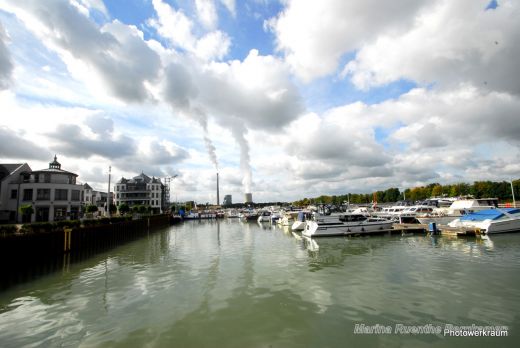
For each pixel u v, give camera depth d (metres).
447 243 25.25
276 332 9.49
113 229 31.89
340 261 19.59
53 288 15.04
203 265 19.83
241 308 11.57
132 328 10.02
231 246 29.06
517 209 30.08
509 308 10.69
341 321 10.12
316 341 8.85
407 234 32.09
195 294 13.44
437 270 16.09
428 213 43.38
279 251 24.83
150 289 14.38
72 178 50.12
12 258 18.59
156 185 98.06
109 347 8.77
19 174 47.31
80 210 48.88
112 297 13.32
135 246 31.70
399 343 8.59
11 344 9.10
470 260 18.22
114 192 96.25
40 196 44.84
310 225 34.44
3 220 43.34
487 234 28.36
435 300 11.65
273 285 14.52
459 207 42.09
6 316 11.30
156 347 8.72
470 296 11.95
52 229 23.06
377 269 16.94
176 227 62.66
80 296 13.59
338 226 32.88
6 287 15.38
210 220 88.06
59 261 22.33
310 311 11.06
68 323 10.54
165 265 20.22
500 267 16.27
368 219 33.91
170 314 11.14
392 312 10.68
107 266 20.48
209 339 9.13
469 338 8.73
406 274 15.55
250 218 75.75
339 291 13.20
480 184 79.81
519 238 26.38
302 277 15.84
